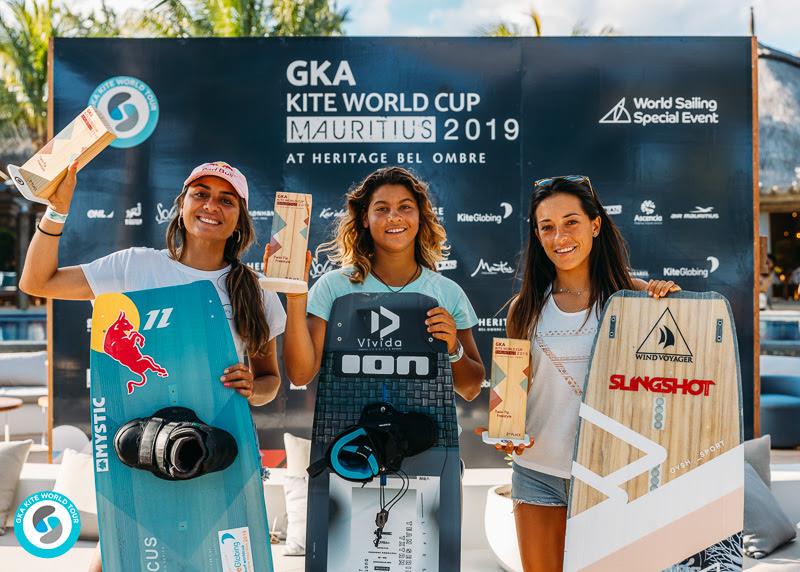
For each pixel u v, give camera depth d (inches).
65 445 165.6
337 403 89.2
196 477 79.1
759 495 123.0
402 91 167.0
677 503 85.3
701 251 168.1
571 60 167.3
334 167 167.2
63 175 79.4
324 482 88.4
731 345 87.0
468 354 97.8
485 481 136.4
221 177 85.4
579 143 167.5
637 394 87.4
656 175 167.8
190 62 166.4
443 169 167.3
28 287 81.7
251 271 89.7
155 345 82.5
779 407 213.6
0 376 243.4
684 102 167.3
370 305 91.0
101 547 79.4
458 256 167.6
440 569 85.6
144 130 166.1
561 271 93.2
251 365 95.7
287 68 166.6
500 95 167.3
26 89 424.5
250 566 80.6
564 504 89.4
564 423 89.0
